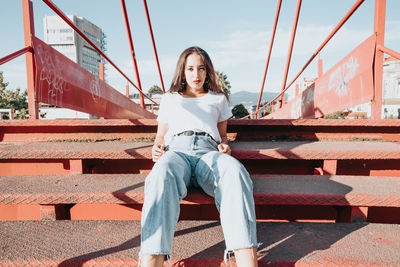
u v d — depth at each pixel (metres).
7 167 1.82
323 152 1.61
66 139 2.08
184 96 1.60
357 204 1.26
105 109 4.31
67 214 1.56
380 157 1.59
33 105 2.16
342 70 2.94
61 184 1.44
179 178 1.09
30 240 1.16
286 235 1.21
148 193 1.00
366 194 1.26
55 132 2.07
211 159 1.20
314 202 1.27
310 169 1.89
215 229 1.29
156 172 1.04
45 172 1.82
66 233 1.23
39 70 2.21
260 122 2.11
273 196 1.28
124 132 2.12
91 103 3.63
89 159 1.80
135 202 1.28
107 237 1.20
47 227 1.29
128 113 5.93
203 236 1.22
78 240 1.16
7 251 1.07
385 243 1.12
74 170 1.70
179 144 1.38
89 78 3.53
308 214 1.60
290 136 2.18
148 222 0.94
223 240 1.18
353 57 2.62
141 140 2.11
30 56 2.14
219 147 1.37
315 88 4.18
